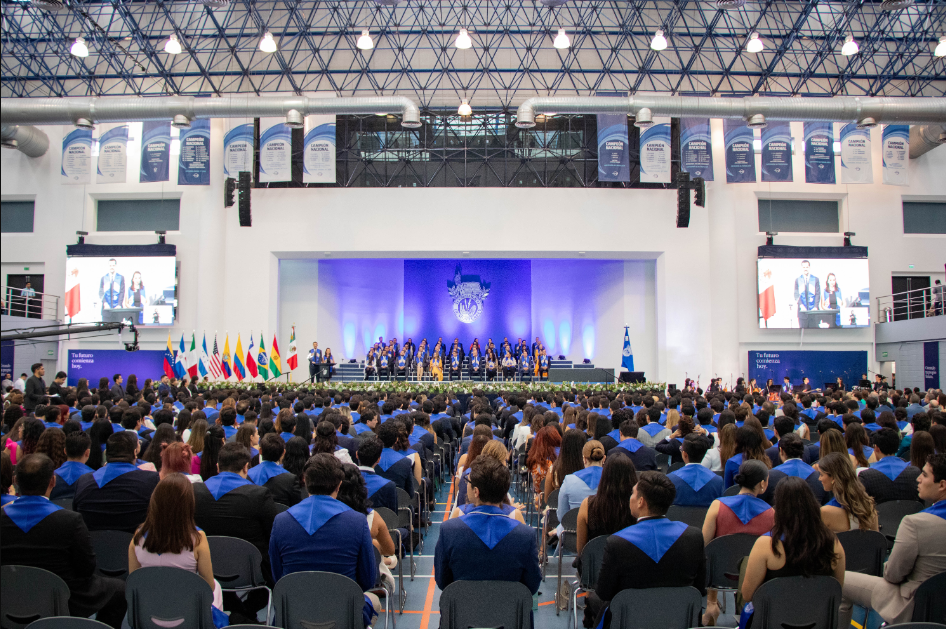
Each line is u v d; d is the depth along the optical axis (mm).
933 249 26094
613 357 28062
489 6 24922
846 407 10547
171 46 20609
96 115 17625
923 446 5910
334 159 23672
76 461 6004
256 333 25438
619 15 24938
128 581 3742
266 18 25000
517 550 3703
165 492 3814
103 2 22234
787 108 17312
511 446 10969
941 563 3955
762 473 4719
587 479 5656
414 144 25953
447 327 32375
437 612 5863
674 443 7348
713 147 25891
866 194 26266
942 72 25031
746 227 26125
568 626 5441
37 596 3707
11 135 24531
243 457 4953
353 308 30125
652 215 25719
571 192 25672
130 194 26125
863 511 4652
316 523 3932
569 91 25375
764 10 21984
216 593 4324
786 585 3621
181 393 13242
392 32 24734
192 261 25750
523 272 32281
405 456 6633
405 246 25484
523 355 29266
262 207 25812
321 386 21734
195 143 23422
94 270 25250
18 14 23984
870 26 24328
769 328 25453
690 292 25531
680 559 3660
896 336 24266
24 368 24641
